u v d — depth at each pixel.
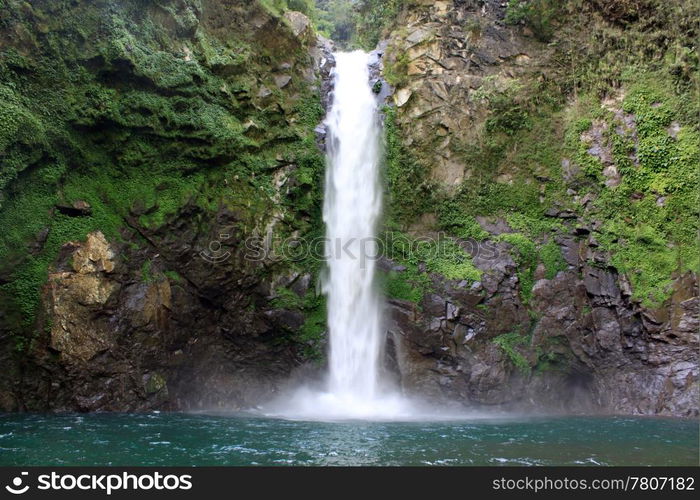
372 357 15.86
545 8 17.86
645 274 15.04
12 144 12.97
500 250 16.14
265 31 17.77
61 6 13.91
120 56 14.19
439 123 17.55
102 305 13.57
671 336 14.45
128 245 14.33
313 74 18.50
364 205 17.36
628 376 14.85
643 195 15.68
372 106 18.27
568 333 15.48
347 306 16.52
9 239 13.12
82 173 14.38
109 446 9.46
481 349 15.27
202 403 15.09
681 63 16.08
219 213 15.43
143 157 14.86
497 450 9.38
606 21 17.38
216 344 15.57
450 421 13.01
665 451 9.42
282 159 16.55
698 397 13.74
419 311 15.77
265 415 13.78
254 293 15.71
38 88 13.69
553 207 16.47
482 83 17.77
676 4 16.48
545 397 15.41
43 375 13.16
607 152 16.28
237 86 16.45
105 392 13.49
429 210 17.00
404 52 18.53
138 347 13.97
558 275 15.93
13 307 13.05
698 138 15.51
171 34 15.51
